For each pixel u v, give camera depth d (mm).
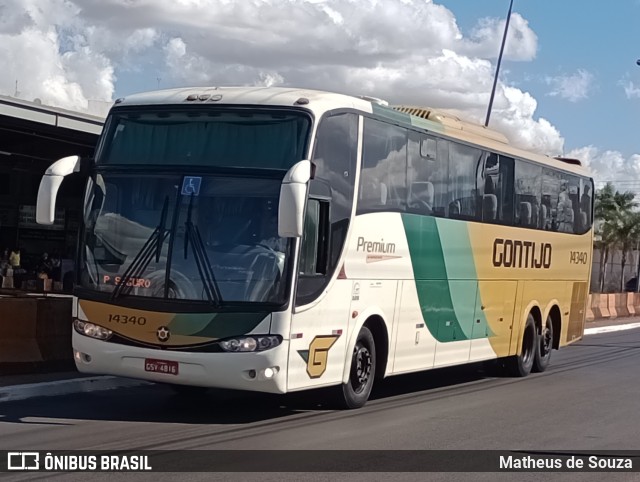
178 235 10188
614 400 14172
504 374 17391
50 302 13367
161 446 9070
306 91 10992
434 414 12086
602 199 60812
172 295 10062
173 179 10391
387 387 15023
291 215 9531
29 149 24328
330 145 10828
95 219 10633
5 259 29203
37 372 13031
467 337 14781
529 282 17125
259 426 10477
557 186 18391
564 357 22094
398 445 9734
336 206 10961
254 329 9922
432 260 13422
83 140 21875
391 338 12445
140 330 10141
